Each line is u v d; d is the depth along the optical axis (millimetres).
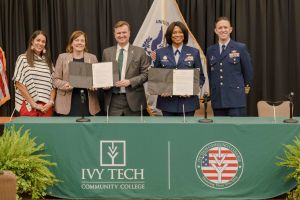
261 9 5633
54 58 5672
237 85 4641
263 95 5699
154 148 3773
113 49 4637
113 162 3783
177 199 3799
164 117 4129
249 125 3736
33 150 3625
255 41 5680
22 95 4766
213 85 4734
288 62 5699
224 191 3787
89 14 5660
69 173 3781
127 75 4551
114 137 3768
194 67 4512
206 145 3758
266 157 3748
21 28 5656
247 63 4652
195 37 5688
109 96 4555
